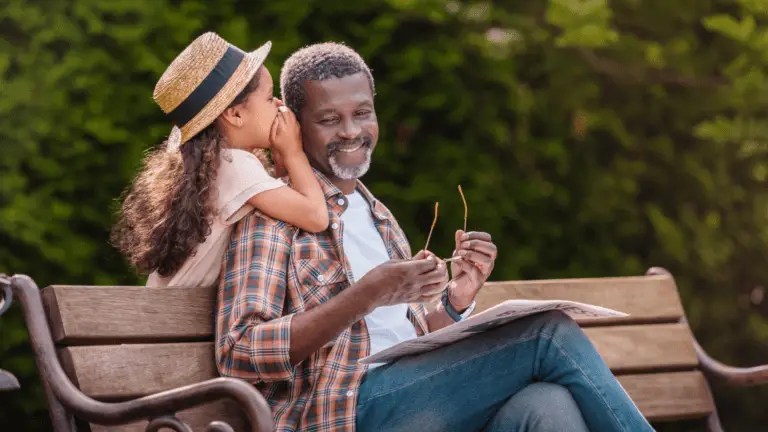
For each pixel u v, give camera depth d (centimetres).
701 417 489
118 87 541
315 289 369
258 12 579
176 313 373
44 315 350
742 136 636
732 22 625
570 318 358
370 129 402
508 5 625
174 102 378
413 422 356
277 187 370
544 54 627
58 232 530
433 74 603
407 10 585
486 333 360
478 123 616
